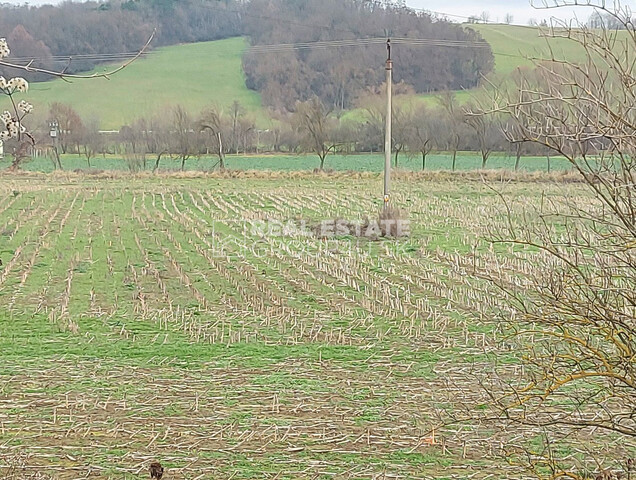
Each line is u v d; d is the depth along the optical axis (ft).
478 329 41.19
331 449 25.53
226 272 57.06
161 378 33.22
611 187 16.46
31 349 37.73
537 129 16.72
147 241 71.92
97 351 37.45
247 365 35.22
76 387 31.91
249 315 45.06
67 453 25.09
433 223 83.97
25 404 29.78
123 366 35.01
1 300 48.24
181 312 45.73
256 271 57.82
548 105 16.55
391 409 29.19
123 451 25.30
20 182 135.44
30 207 98.17
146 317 44.19
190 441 26.17
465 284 52.42
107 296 49.73
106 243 70.74
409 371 34.22
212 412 28.96
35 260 62.23
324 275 56.54
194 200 107.34
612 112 15.72
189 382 32.65
